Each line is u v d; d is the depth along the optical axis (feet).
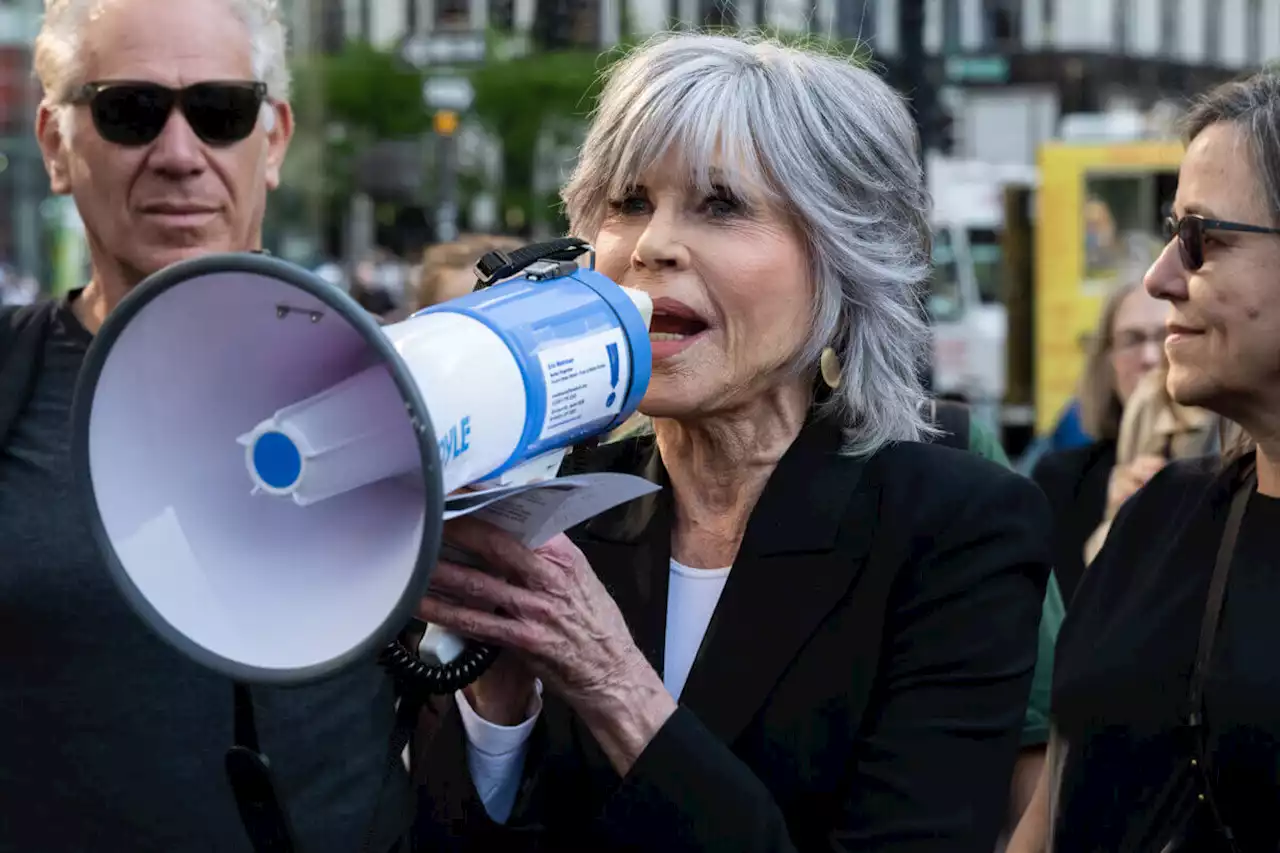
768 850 5.81
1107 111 128.47
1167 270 7.41
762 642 6.25
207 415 4.93
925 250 6.66
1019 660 6.20
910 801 6.00
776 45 6.55
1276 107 7.08
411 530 4.72
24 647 7.39
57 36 8.37
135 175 8.13
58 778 7.36
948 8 119.24
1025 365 49.16
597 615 5.77
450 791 6.37
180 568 4.84
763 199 6.19
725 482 6.63
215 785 7.43
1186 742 7.00
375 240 104.37
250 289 4.61
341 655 4.59
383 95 101.45
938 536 6.27
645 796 5.78
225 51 8.27
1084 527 13.64
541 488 5.02
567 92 102.32
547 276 5.33
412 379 4.37
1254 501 7.25
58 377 7.88
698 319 6.24
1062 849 7.47
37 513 7.52
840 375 6.55
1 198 74.95
